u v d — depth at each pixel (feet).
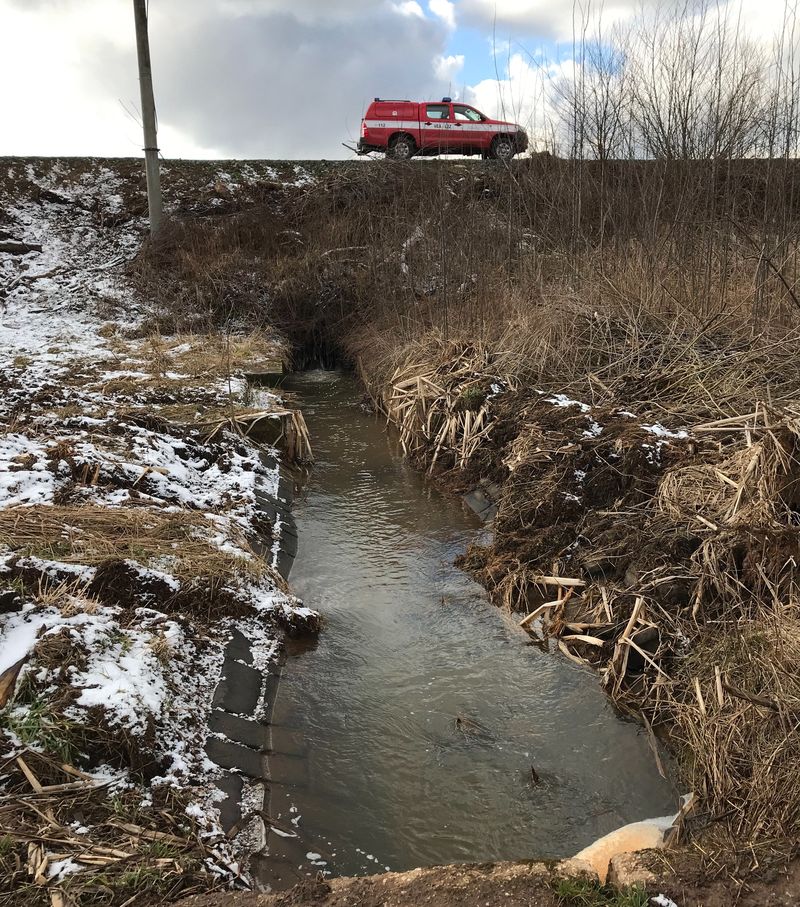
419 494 24.50
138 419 24.56
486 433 24.68
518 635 16.33
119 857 8.94
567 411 22.86
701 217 28.07
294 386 38.68
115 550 15.31
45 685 11.00
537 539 18.71
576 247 31.78
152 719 11.21
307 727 13.32
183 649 13.52
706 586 14.66
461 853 10.75
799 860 9.08
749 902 8.55
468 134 55.88
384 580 18.89
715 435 18.63
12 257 47.60
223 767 11.48
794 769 10.11
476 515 22.61
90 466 19.44
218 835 10.00
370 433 31.12
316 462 27.76
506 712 13.84
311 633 16.12
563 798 11.76
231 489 21.95
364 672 15.02
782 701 11.09
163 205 52.75
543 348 26.76
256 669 14.30
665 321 25.91
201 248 47.26
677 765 12.18
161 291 44.32
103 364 32.99
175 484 20.72
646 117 29.04
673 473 17.69
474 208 38.32
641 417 21.16
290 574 19.08
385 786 12.01
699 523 15.75
